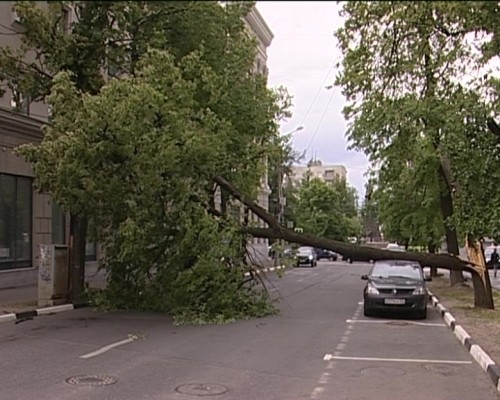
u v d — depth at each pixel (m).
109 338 12.96
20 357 10.73
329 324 15.75
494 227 14.80
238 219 18.78
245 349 11.77
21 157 23.86
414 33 13.35
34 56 21.89
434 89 16.17
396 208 31.09
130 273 17.77
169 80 16.41
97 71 18.41
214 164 17.03
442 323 16.27
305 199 77.38
